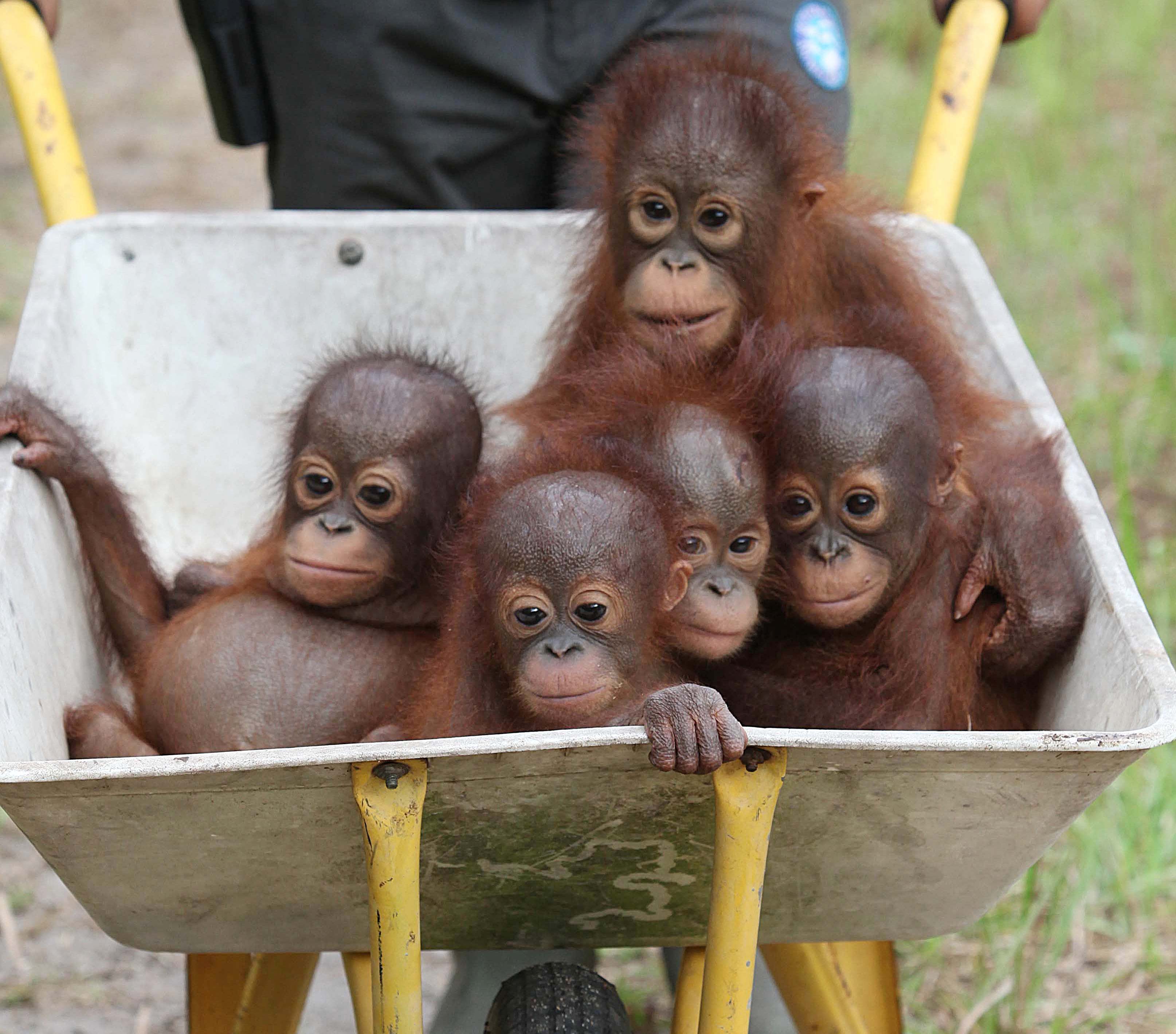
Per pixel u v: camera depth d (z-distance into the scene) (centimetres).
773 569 280
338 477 292
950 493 285
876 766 196
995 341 310
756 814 192
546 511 240
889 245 336
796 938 238
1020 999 372
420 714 264
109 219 333
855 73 948
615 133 327
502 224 348
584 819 206
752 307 320
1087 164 834
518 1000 226
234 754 188
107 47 1072
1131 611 233
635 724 214
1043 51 941
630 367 288
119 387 339
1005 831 209
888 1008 296
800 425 271
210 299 345
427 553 297
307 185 407
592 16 383
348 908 221
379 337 354
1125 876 405
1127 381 638
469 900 224
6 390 274
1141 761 446
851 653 286
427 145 392
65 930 406
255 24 392
